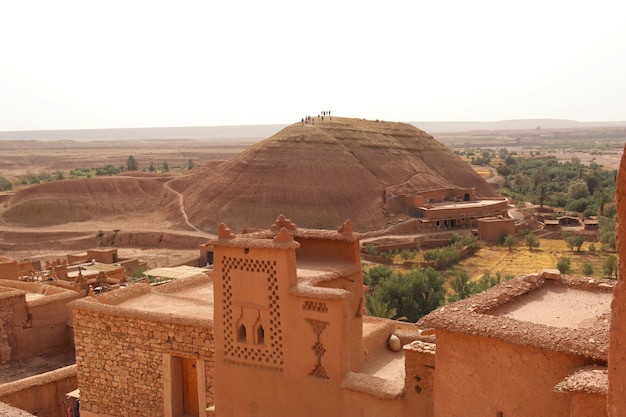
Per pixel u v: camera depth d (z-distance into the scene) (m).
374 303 34.44
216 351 13.06
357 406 11.44
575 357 8.12
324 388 11.73
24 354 27.59
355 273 13.58
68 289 32.12
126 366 17.22
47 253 85.81
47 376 20.08
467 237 79.19
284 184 100.19
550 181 140.62
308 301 11.82
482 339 8.90
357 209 97.62
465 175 120.56
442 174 118.25
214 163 116.56
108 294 18.52
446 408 9.29
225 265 12.79
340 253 13.92
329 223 94.62
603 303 10.48
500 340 8.62
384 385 11.23
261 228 94.31
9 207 101.88
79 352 18.02
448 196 104.56
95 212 103.62
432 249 75.31
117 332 17.27
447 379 9.27
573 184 118.12
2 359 26.77
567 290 11.26
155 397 16.80
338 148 107.75
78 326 17.94
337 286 13.13
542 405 8.42
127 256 79.75
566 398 8.23
